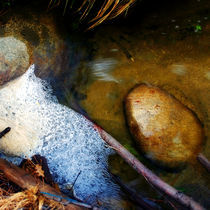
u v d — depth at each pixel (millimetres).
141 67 1222
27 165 1071
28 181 972
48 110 1173
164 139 1076
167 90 1169
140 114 1110
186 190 1051
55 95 1194
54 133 1147
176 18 1295
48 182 1048
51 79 1198
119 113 1161
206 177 1062
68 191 1066
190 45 1241
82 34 1248
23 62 1173
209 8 1299
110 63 1231
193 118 1103
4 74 1161
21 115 1147
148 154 1088
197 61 1214
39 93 1183
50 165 1107
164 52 1240
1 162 979
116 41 1261
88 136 1145
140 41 1263
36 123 1148
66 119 1168
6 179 1011
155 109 1104
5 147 1112
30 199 944
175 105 1113
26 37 1182
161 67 1217
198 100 1152
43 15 1213
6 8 1203
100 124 1157
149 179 1024
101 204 1060
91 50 1242
